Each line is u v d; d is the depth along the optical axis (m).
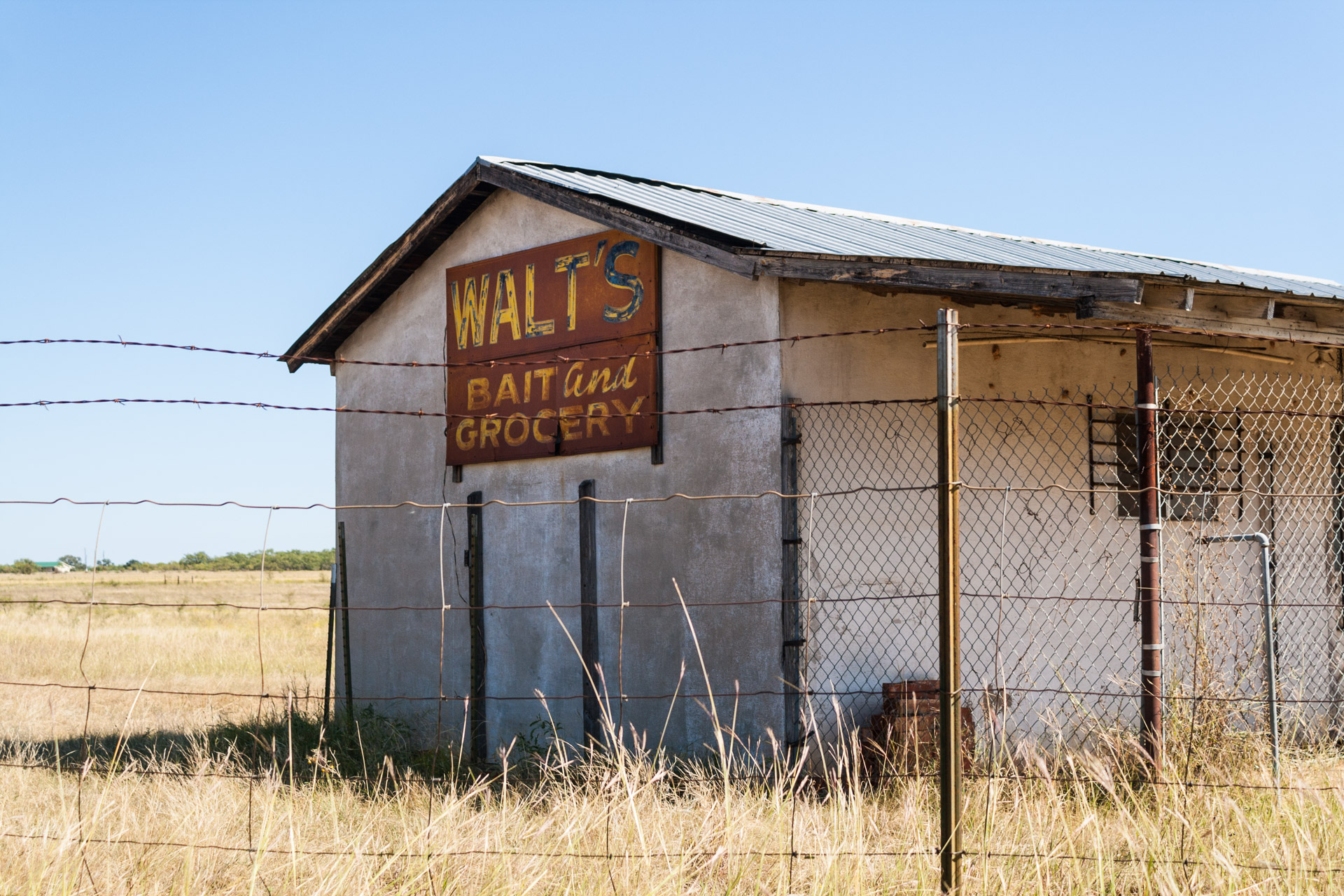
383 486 11.48
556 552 9.45
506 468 9.99
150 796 6.10
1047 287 6.66
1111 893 4.40
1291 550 10.13
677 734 8.27
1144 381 6.24
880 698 7.81
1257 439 10.11
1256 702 7.12
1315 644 10.17
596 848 4.49
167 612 33.34
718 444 8.13
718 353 8.17
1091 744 8.02
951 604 4.34
